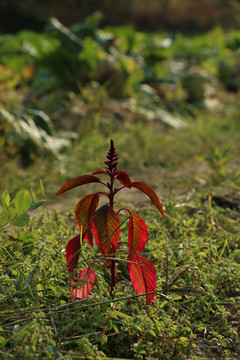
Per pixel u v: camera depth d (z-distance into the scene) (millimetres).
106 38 9328
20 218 2539
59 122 7449
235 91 11898
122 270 2738
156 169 5809
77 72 8781
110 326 2000
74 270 2092
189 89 10055
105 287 2418
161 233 3119
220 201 4070
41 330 1762
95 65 8742
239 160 5641
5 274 2414
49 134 6359
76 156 6238
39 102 7895
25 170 5684
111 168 2160
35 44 9227
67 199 4641
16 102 6902
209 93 10680
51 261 2523
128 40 11266
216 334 2193
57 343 1880
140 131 7211
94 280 2123
